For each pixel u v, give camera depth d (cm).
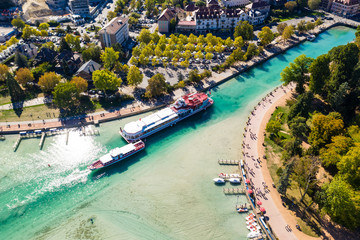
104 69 17300
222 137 13900
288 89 17225
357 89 14250
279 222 9844
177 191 11244
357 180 10069
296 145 11819
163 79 16100
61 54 19000
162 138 13925
